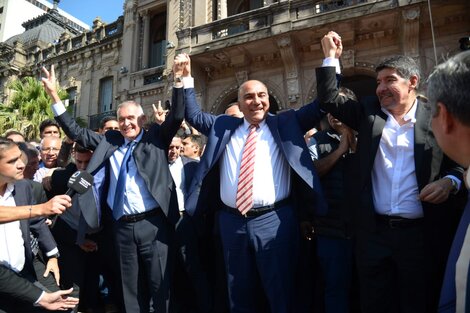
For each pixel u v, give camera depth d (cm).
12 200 284
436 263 232
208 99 1198
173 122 312
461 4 848
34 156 385
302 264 318
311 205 275
